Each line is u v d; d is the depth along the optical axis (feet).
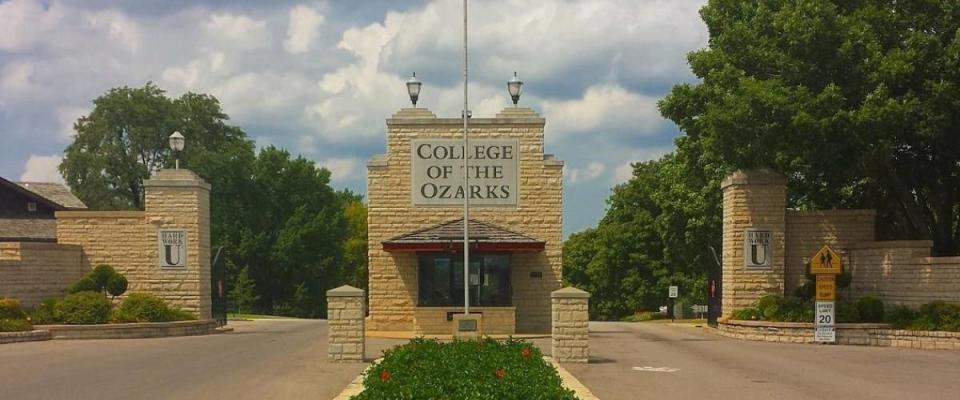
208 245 96.94
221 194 225.76
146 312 86.48
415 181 96.78
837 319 80.69
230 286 221.66
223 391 48.29
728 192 91.50
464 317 81.56
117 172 236.84
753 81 81.82
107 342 79.00
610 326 116.37
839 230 89.40
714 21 102.22
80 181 233.76
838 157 84.33
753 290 89.25
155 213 93.09
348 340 62.90
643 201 212.84
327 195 241.96
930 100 77.71
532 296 95.61
